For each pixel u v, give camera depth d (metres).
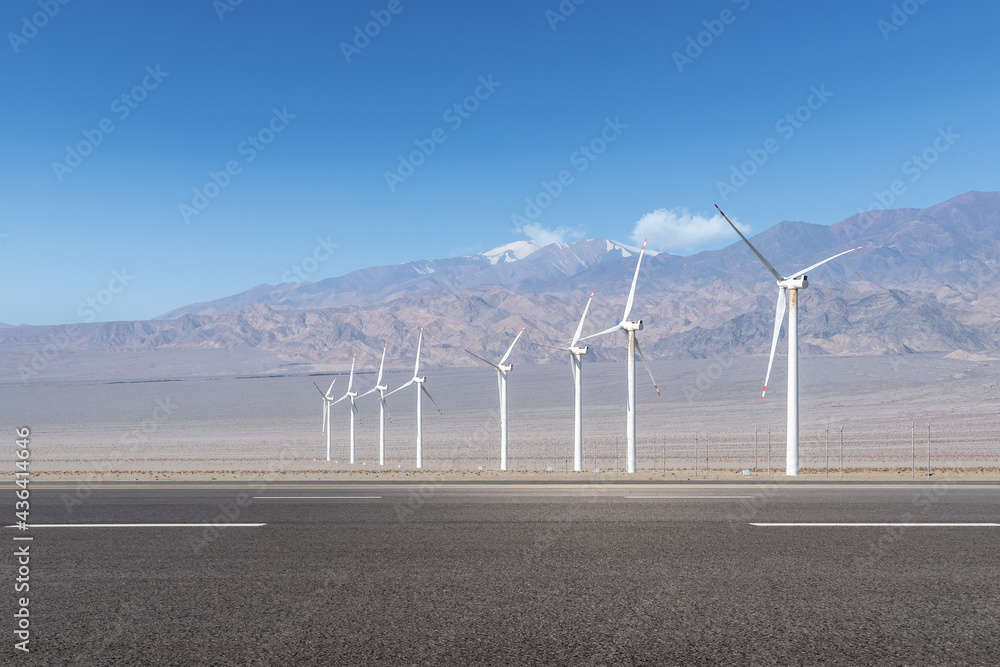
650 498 17.48
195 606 8.74
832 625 8.04
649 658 7.17
